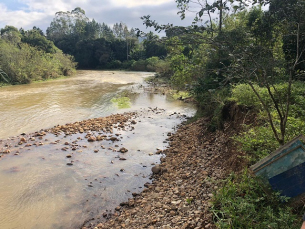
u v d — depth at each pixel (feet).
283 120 14.39
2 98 65.41
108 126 43.01
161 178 24.91
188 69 20.57
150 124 44.80
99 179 25.50
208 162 24.18
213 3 11.56
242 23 39.70
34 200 21.99
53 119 47.62
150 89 84.58
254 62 12.39
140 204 20.42
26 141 35.99
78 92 77.46
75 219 19.51
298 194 11.58
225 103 30.71
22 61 97.14
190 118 47.34
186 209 16.75
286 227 10.60
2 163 28.96
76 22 251.39
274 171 12.12
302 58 25.05
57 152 32.19
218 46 13.07
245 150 17.39
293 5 13.89
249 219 11.87
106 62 214.48
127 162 29.35
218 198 14.73
